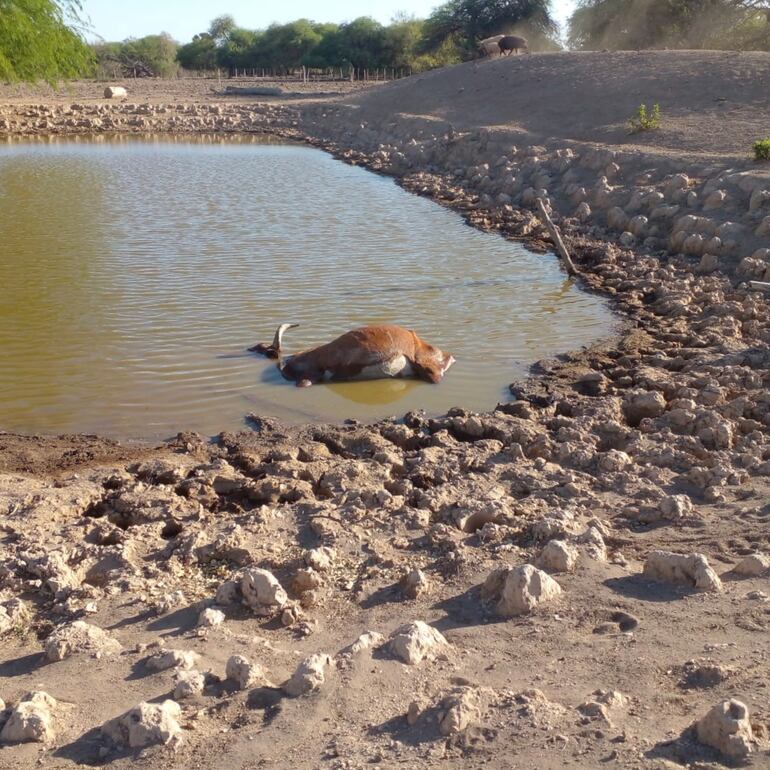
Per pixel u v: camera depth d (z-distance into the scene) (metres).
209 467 5.66
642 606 3.61
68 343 7.96
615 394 7.08
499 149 18.78
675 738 2.67
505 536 4.48
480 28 41.72
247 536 4.59
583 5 35.88
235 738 2.81
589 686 3.03
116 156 22.58
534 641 3.39
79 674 3.30
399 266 11.19
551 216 14.14
